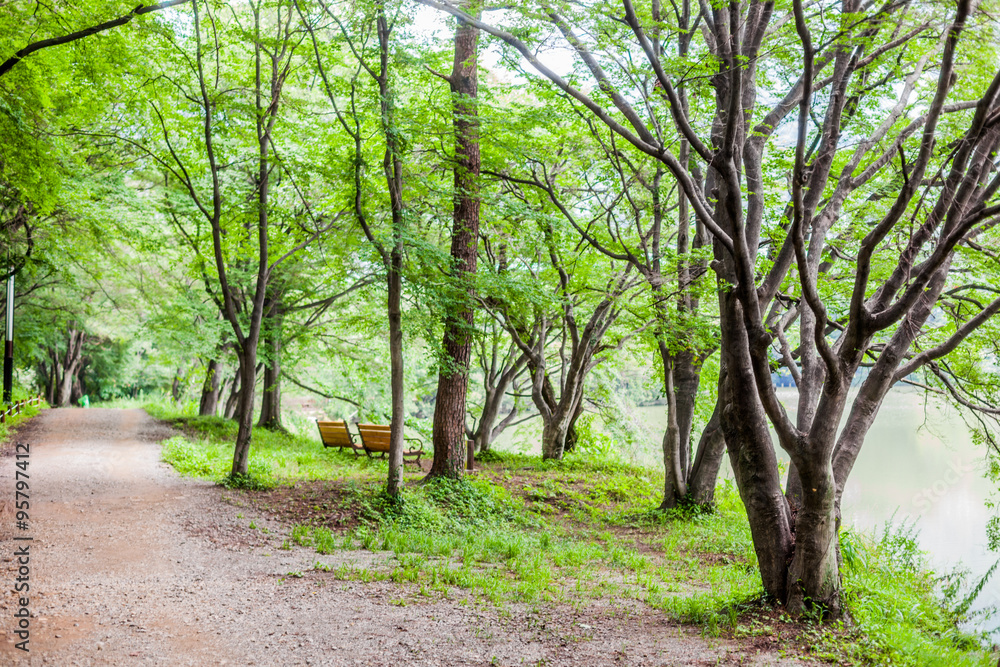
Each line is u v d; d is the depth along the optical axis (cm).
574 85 980
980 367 1193
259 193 1229
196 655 484
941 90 552
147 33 1070
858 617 620
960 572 970
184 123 1236
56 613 546
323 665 479
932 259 568
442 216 1423
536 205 1473
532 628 577
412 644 525
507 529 1148
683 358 1430
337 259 1584
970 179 609
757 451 647
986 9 547
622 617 630
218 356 2269
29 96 1076
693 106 1068
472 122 1187
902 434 1938
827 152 667
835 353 697
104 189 1478
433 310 1242
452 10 679
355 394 2616
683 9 908
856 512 1342
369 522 1034
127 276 2109
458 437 1312
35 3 1018
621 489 1565
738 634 576
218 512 1005
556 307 1524
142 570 698
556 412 1892
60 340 3441
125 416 2769
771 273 660
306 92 1588
